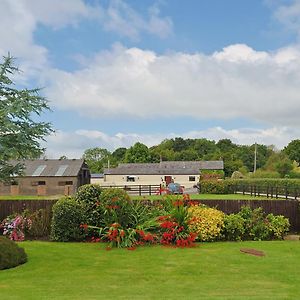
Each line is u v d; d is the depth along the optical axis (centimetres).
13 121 953
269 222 1439
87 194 1414
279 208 1606
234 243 1322
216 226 1362
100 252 1155
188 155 9575
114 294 700
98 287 758
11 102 954
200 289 739
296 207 1605
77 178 4350
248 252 1134
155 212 1422
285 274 870
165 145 10688
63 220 1361
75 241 1369
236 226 1382
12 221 1438
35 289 738
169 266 959
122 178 6247
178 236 1284
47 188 4156
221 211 1537
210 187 4084
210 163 6762
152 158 9012
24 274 877
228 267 945
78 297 673
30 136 974
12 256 952
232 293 702
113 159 10038
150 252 1152
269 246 1249
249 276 853
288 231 1567
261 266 953
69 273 887
